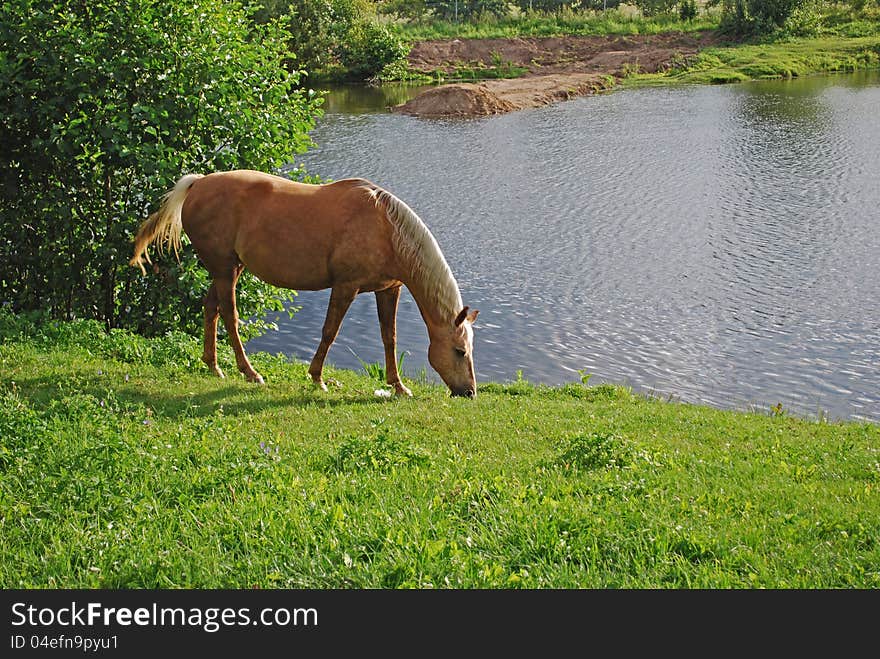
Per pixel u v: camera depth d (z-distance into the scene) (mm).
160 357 11602
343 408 10062
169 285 13969
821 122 44625
